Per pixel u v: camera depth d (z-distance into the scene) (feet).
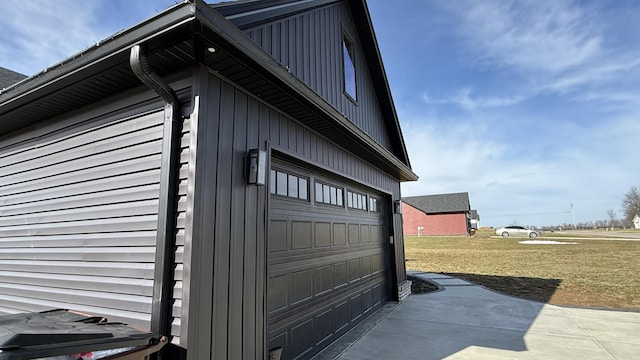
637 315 17.88
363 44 20.59
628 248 58.29
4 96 9.26
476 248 65.16
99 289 8.11
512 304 20.63
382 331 15.49
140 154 8.06
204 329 7.09
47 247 9.68
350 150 16.24
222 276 7.79
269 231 10.29
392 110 23.30
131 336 5.68
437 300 22.09
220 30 6.39
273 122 10.43
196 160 7.27
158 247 7.12
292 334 11.14
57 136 10.21
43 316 6.83
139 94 8.38
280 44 11.25
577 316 17.75
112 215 8.29
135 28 6.45
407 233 129.90
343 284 15.43
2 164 12.00
